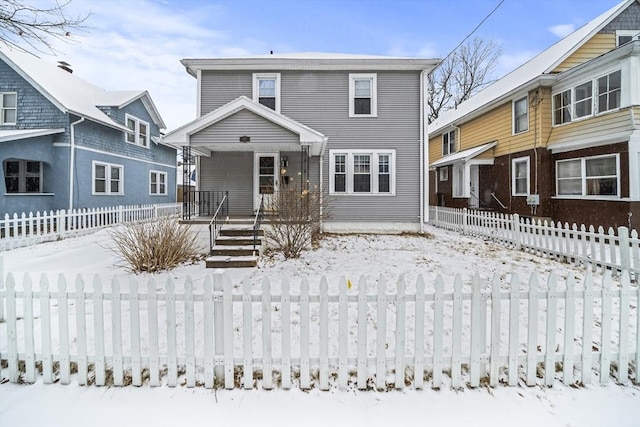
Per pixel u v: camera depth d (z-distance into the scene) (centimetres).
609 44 1359
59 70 1825
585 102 1235
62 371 316
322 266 743
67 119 1424
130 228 811
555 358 318
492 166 1680
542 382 318
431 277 634
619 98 1110
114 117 1722
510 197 1538
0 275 380
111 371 325
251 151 1348
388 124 1398
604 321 320
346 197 1394
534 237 921
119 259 817
